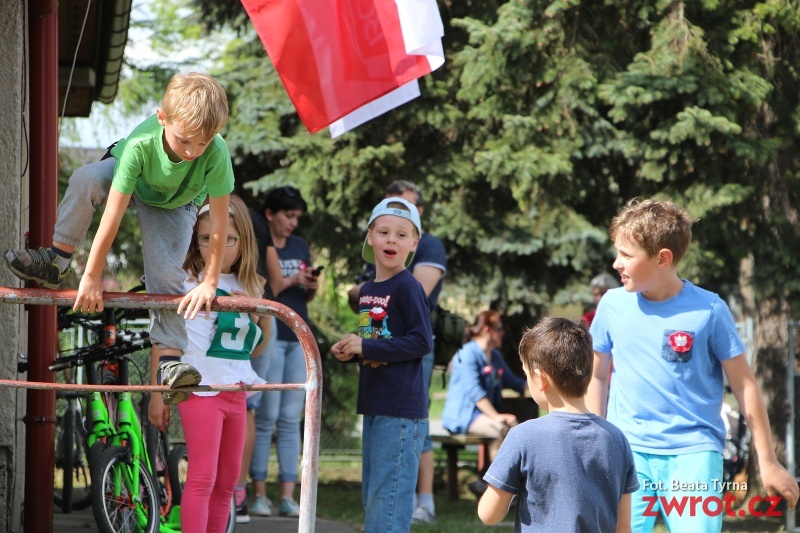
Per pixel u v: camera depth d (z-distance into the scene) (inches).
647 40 553.3
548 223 551.8
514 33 520.1
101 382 308.3
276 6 290.0
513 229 555.8
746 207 525.0
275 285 369.4
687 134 506.3
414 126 562.9
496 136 560.1
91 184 188.7
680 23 521.0
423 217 568.4
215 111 173.2
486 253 569.6
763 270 523.8
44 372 266.2
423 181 560.7
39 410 266.2
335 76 290.8
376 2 289.9
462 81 541.6
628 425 204.1
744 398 199.9
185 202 196.5
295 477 395.2
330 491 554.9
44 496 265.7
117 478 286.7
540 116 532.7
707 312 201.8
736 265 591.2
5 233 267.3
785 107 535.5
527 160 523.2
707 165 526.3
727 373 202.4
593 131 532.7
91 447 287.4
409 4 288.4
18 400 289.3
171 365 178.9
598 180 565.3
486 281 571.5
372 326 245.3
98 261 178.4
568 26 543.2
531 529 170.2
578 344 177.2
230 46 857.5
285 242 389.4
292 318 182.5
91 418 301.6
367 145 567.5
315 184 570.3
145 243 201.0
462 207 565.0
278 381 381.4
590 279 573.3
